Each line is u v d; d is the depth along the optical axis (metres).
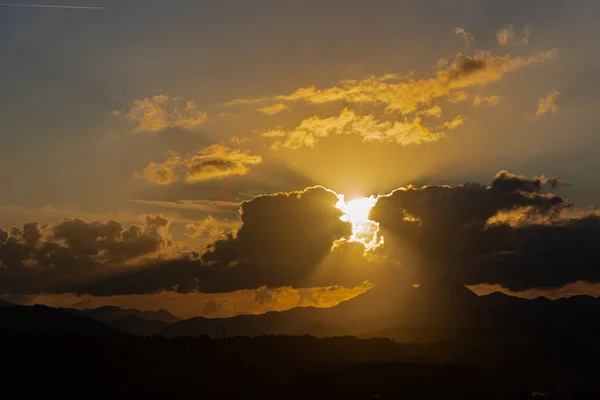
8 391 129.88
